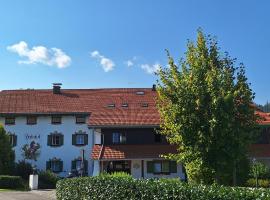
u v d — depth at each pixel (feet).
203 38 59.72
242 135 55.01
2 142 136.36
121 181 51.80
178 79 57.06
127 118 143.13
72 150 156.25
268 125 128.47
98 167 131.23
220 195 33.55
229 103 54.08
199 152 54.80
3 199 88.63
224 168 56.34
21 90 176.86
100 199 57.21
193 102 54.85
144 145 137.49
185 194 37.96
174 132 57.00
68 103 165.58
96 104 163.73
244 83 58.03
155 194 42.91
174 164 133.69
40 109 159.53
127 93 172.24
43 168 155.22
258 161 127.44
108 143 138.72
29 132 157.28
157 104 58.70
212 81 55.06
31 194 100.07
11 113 156.25
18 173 137.90
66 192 71.41
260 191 31.89
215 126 53.52
